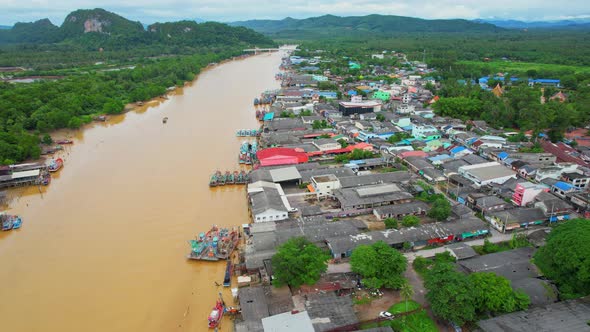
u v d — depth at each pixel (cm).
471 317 5638
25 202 10531
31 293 7081
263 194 9562
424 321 6009
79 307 6719
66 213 9906
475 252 7494
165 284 7238
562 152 12575
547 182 10331
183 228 9100
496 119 16438
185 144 14975
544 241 7775
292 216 9156
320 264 6675
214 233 8581
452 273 6103
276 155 12144
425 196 9725
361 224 8569
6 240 8769
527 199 9312
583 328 5359
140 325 6288
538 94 19012
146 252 8219
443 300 5716
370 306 6353
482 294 5906
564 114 13988
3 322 6419
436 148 13512
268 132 15675
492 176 10481
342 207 9344
